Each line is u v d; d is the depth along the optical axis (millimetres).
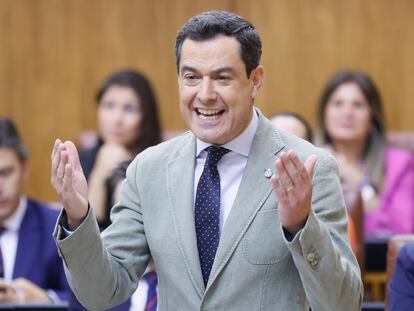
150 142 9492
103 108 9523
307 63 12945
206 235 4543
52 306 6684
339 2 12906
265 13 12930
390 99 12922
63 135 13070
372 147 10094
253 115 4680
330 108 10086
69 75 13070
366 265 8242
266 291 4418
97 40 13039
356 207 7762
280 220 4215
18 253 8117
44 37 13047
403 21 12852
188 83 4465
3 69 13062
